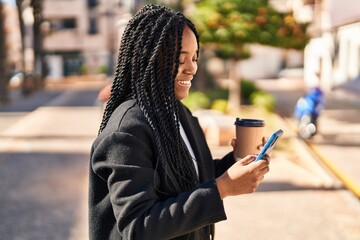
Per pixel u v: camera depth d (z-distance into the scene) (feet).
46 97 88.94
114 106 5.16
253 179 4.61
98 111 61.62
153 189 4.58
